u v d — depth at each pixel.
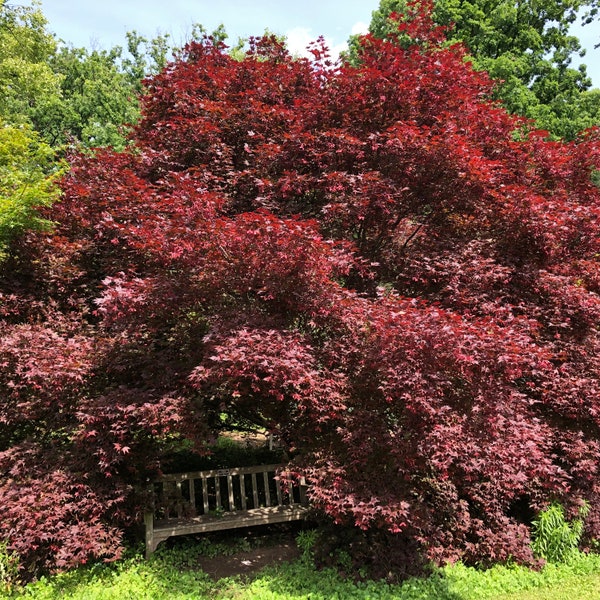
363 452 4.57
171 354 5.37
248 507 6.30
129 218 5.61
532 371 4.94
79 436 4.88
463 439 4.53
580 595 4.77
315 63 7.18
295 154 6.07
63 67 26.34
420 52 7.25
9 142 7.74
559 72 21.83
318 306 4.69
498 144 7.17
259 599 4.34
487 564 5.32
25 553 4.41
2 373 5.12
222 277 4.83
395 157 5.79
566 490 5.55
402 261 6.23
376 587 4.65
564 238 6.24
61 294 6.24
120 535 4.77
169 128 6.81
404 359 4.24
